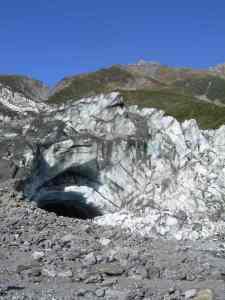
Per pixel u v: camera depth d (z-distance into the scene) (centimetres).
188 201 4506
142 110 5181
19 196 3662
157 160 4775
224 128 5244
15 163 4006
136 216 4156
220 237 3962
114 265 2217
